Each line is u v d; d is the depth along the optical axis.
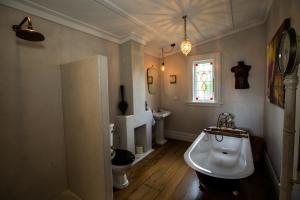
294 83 0.88
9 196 1.58
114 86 2.81
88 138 1.63
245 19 2.76
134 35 2.78
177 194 2.00
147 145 3.28
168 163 2.80
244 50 3.11
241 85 3.12
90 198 1.71
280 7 1.82
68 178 2.06
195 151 2.26
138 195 2.00
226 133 2.78
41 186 1.82
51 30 1.87
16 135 1.61
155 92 4.00
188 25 2.62
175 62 3.93
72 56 2.10
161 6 2.02
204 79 3.64
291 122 0.91
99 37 2.49
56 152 1.95
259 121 3.07
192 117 3.80
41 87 1.80
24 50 1.65
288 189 0.94
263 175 2.40
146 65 3.66
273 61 2.05
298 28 1.32
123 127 2.76
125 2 1.86
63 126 2.01
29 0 1.60
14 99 1.59
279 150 1.92
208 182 2.02
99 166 1.53
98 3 1.80
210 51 3.46
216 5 2.13
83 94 1.62
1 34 1.49
